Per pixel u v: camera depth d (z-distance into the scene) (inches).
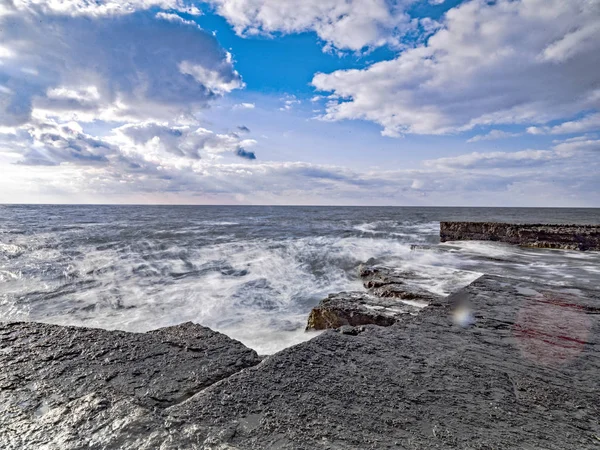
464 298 179.6
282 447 61.5
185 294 381.7
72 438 61.7
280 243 810.2
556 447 65.6
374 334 125.3
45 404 73.2
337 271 516.4
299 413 72.8
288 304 353.4
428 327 134.6
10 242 790.5
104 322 298.2
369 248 726.5
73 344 104.9
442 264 499.8
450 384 88.9
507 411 77.4
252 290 402.6
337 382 87.4
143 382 84.5
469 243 782.5
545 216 2829.7
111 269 508.1
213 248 713.6
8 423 65.8
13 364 90.8
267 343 243.3
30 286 414.9
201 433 64.5
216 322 295.3
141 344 107.0
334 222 1796.3
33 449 58.8
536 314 152.3
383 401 79.2
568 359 106.5
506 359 105.7
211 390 80.5
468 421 72.7
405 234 1097.4
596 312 156.0
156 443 61.1
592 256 573.6
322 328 256.2
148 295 377.1
